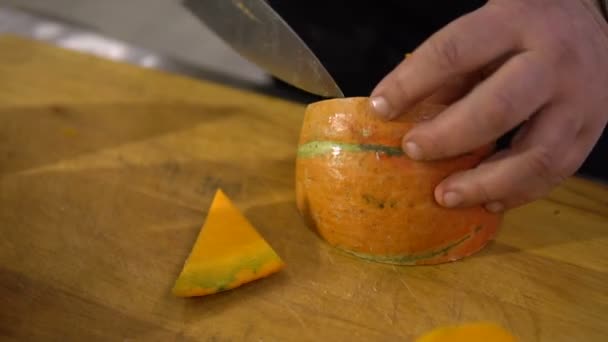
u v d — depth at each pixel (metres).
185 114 0.55
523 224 0.45
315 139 0.41
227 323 0.39
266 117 0.55
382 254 0.41
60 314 0.39
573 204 0.47
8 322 0.38
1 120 0.53
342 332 0.38
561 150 0.38
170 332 0.38
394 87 0.36
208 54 0.69
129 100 0.56
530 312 0.40
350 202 0.40
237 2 0.44
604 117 0.40
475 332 0.39
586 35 0.37
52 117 0.53
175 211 0.46
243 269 0.40
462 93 0.40
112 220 0.45
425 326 0.39
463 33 0.36
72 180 0.48
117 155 0.50
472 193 0.39
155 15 0.75
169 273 0.41
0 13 0.65
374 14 0.60
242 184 0.48
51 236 0.43
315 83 0.44
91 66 0.59
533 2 0.37
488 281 0.41
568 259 0.43
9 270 0.41
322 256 0.42
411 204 0.39
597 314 0.40
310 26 0.61
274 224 0.45
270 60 0.45
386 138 0.39
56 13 0.73
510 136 0.53
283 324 0.39
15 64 0.59
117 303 0.39
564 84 0.37
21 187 0.47
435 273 0.41
